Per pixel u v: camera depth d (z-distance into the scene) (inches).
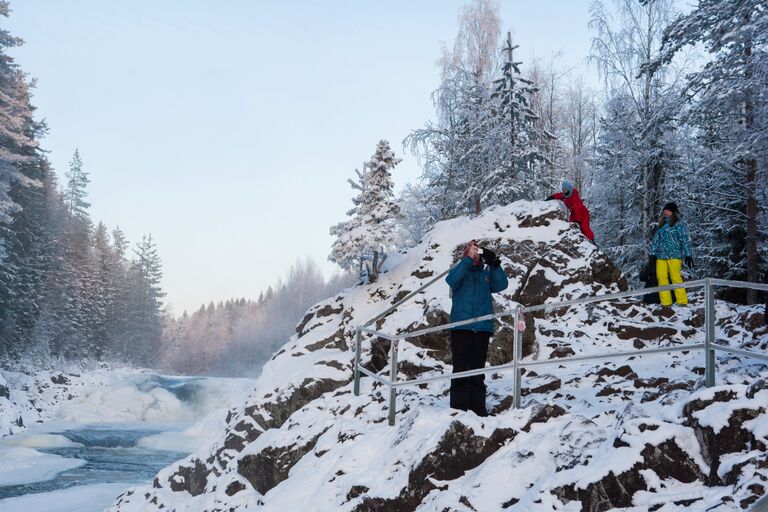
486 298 293.3
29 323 1824.6
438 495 232.1
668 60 886.4
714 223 895.1
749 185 795.4
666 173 933.8
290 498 299.1
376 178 619.2
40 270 1925.4
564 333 457.4
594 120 1358.3
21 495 684.1
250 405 472.1
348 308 570.6
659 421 192.2
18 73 1684.3
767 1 745.0
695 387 224.8
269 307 5452.8
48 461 892.6
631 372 347.9
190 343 4781.0
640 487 181.6
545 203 586.6
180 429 1285.7
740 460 167.3
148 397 1486.2
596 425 225.9
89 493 695.7
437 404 331.6
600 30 964.6
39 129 1969.7
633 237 1059.9
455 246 575.2
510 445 236.5
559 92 1381.6
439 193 1083.3
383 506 249.8
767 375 214.8
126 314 3230.8
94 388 1638.8
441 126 1085.8
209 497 410.0
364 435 318.0
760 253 872.9
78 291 2527.1
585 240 546.3
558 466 212.2
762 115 759.7
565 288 506.0
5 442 1046.4
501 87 1143.6
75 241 3036.4
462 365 288.4
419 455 251.3
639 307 492.4
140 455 988.6
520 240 551.2
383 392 373.7
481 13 1121.4
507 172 1071.0
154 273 3850.9
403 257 643.5
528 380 371.6
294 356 538.9
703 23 804.6
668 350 217.5
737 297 877.8
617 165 999.0
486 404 324.8
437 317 453.7
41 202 2006.6
